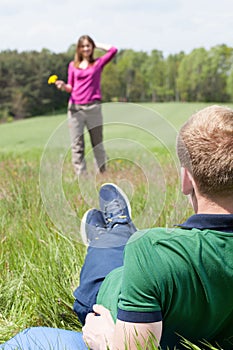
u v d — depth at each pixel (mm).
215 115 1852
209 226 1870
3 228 4090
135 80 41656
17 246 3727
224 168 1795
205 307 1878
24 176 5766
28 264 3320
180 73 48375
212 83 48625
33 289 3094
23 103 49688
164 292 1813
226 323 1987
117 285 2252
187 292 1832
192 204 1964
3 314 3049
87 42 7445
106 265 2479
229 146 1795
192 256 1822
